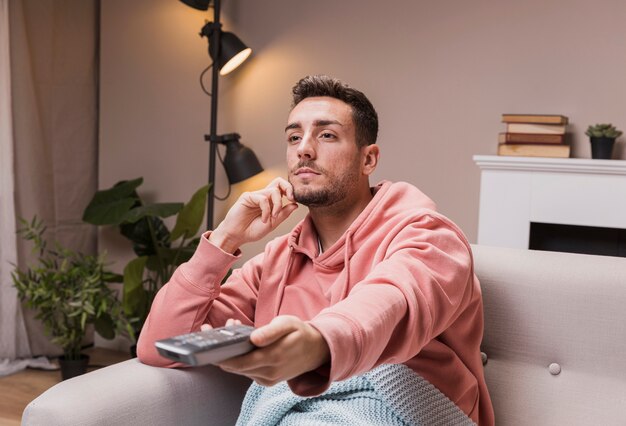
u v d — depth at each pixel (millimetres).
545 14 3012
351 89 1576
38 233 3717
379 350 1053
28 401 3201
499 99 3107
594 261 1599
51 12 3762
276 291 1680
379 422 1375
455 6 3164
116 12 3930
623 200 2693
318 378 982
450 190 3213
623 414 1479
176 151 3818
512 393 1582
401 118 3291
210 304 1623
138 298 3459
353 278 1537
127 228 3713
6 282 3557
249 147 3629
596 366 1534
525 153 2826
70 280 3404
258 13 3580
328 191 1546
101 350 3963
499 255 1668
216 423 1574
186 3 3445
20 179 3674
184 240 3547
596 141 2807
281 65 3537
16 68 3627
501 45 3092
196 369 1563
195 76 3746
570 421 1515
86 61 3947
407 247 1369
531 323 1594
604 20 2924
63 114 3846
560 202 2771
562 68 2996
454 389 1480
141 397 1427
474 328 1525
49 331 3420
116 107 3953
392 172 3322
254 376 915
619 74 2910
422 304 1199
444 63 3197
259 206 1610
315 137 1550
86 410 1333
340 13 3393
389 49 3299
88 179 3982
